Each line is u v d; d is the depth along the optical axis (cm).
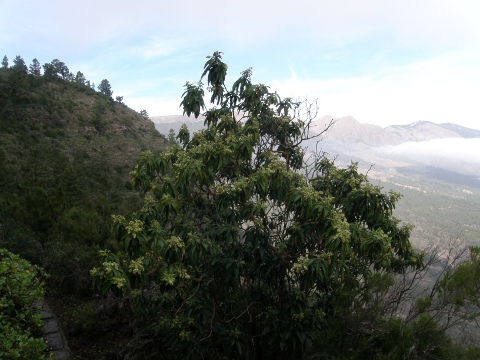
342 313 371
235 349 420
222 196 402
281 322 414
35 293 390
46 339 432
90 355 462
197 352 386
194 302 398
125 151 4053
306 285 422
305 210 381
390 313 387
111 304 531
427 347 331
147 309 383
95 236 765
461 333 381
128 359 424
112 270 304
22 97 4069
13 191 1609
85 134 4125
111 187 2273
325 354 361
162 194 398
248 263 441
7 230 699
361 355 343
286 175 410
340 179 461
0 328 313
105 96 6475
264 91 502
